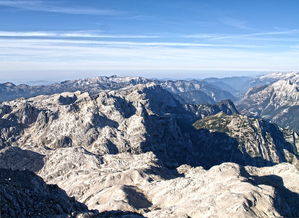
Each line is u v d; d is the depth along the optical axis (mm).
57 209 131750
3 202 120250
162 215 184250
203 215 180125
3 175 147500
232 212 177500
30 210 125312
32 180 153250
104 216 147375
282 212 188000
